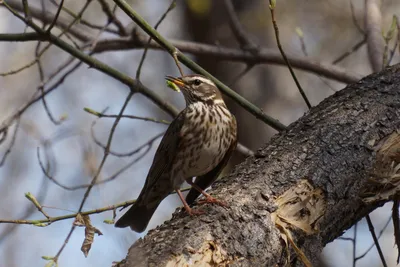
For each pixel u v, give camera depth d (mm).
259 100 18000
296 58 14734
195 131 11703
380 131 9648
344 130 9586
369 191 9352
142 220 11961
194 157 11805
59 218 10062
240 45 14953
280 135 9852
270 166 9148
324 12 22469
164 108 12641
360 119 9742
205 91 12164
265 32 18531
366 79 10555
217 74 18016
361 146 9445
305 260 8352
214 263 7895
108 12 13281
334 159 9242
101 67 12008
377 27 14086
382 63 12875
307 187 8906
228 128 11930
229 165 17047
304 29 22094
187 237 7992
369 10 14398
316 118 9891
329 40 22344
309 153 9266
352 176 9227
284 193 8789
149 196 11984
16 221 9703
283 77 18734
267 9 18391
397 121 9781
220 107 12133
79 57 11758
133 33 13805
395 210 9898
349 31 22406
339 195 9039
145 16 22984
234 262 8008
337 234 9273
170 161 11859
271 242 8312
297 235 8547
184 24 19812
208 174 12297
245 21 18328
